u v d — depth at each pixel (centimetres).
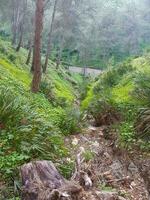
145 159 796
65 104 1786
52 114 1188
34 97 1479
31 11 5534
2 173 614
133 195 661
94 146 924
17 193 566
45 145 745
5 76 1734
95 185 671
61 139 898
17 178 600
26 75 2723
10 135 704
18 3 5256
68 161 746
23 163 650
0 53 3028
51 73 4341
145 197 659
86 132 1067
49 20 6994
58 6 5009
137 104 1084
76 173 672
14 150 689
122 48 8594
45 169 589
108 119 1162
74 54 9050
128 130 957
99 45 8562
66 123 1048
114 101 1241
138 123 957
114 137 978
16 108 778
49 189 552
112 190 649
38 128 792
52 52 8056
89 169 723
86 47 7812
